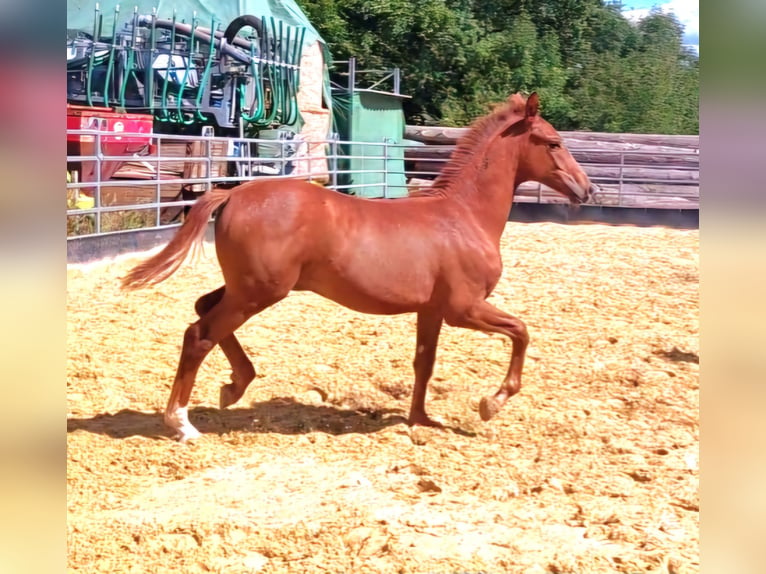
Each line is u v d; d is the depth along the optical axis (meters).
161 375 7.43
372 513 4.81
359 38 29.33
